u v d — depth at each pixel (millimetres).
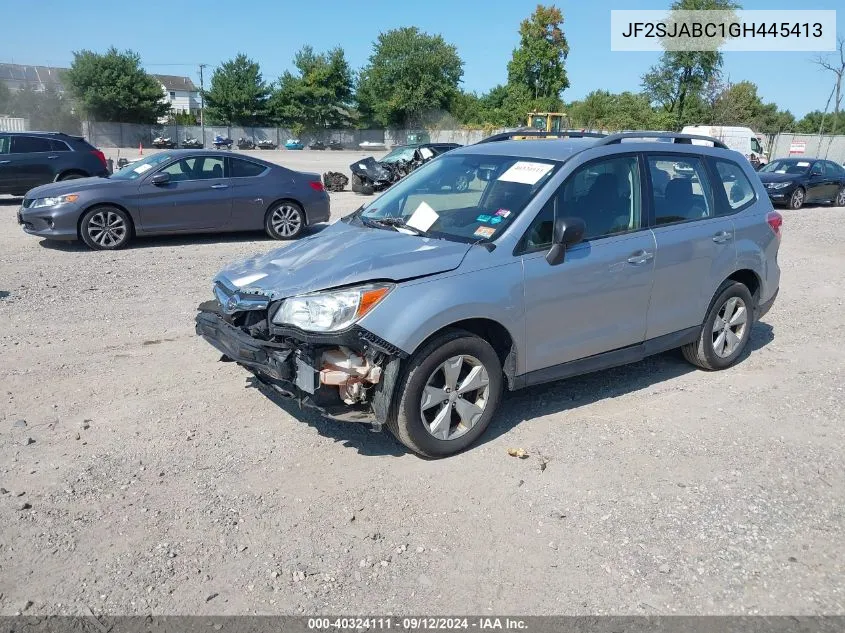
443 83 82250
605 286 4836
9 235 12352
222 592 3154
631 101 51312
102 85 68625
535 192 4660
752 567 3371
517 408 5156
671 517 3770
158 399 5164
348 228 5109
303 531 3609
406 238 4629
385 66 81812
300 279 4199
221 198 11719
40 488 3934
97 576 3236
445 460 4359
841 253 12258
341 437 4633
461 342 4215
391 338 3928
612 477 4172
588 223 4836
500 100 88438
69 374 5617
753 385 5715
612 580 3273
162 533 3559
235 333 4328
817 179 20984
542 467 4250
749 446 4602
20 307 7516
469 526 3674
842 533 3656
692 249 5363
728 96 52344
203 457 4332
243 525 3645
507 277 4359
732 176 5969
